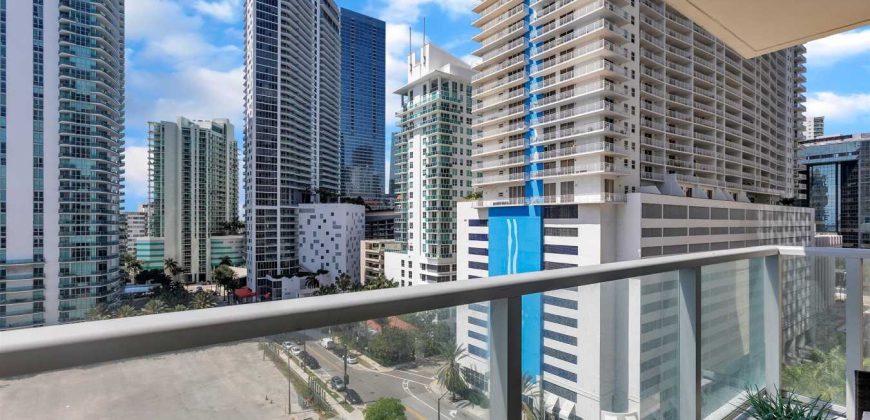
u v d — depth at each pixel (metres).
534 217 26.55
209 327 0.61
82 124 37.91
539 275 1.09
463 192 42.47
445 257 40.94
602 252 22.97
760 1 1.83
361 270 54.81
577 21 24.75
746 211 31.70
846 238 51.47
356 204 61.78
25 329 0.50
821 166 54.62
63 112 36.72
